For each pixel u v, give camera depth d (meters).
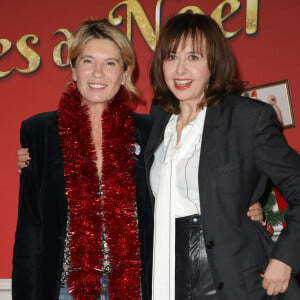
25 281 1.99
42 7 3.59
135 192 2.07
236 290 1.76
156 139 2.07
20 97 3.63
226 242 1.78
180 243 1.87
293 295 1.77
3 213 3.62
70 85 2.24
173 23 1.95
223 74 1.95
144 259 2.04
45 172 2.04
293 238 1.70
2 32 3.62
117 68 2.07
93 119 2.18
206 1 3.49
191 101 2.00
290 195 1.74
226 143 1.83
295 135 3.45
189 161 1.89
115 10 3.54
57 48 3.59
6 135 3.63
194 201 1.85
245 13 3.47
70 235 1.99
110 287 1.98
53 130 2.10
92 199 2.02
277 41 3.46
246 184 1.83
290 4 3.46
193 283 1.83
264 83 3.47
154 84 2.11
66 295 1.97
